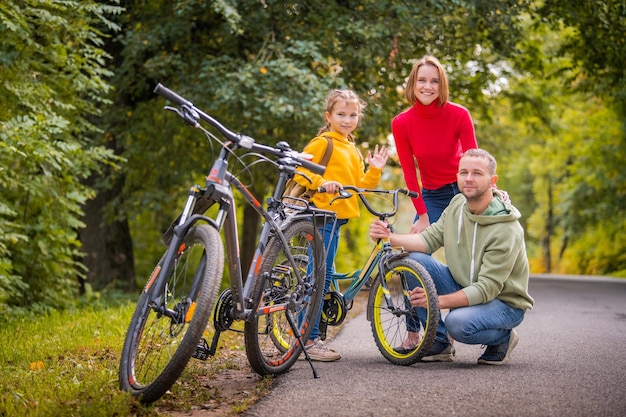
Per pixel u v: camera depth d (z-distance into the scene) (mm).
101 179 12633
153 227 20344
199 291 3609
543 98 18344
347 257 23297
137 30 12094
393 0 11703
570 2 13555
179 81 12023
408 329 4945
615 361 4910
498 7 12336
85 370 4617
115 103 12859
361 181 5430
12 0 7781
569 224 31953
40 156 7555
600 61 14688
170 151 13328
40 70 8602
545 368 4645
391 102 13344
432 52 13000
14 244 8844
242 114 11516
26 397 3861
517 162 36719
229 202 3834
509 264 4754
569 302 9742
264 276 4195
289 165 4367
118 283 13078
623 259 29547
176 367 3496
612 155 27141
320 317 5125
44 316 8164
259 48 11836
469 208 4965
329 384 4145
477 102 16625
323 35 11570
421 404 3645
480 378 4289
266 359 4395
